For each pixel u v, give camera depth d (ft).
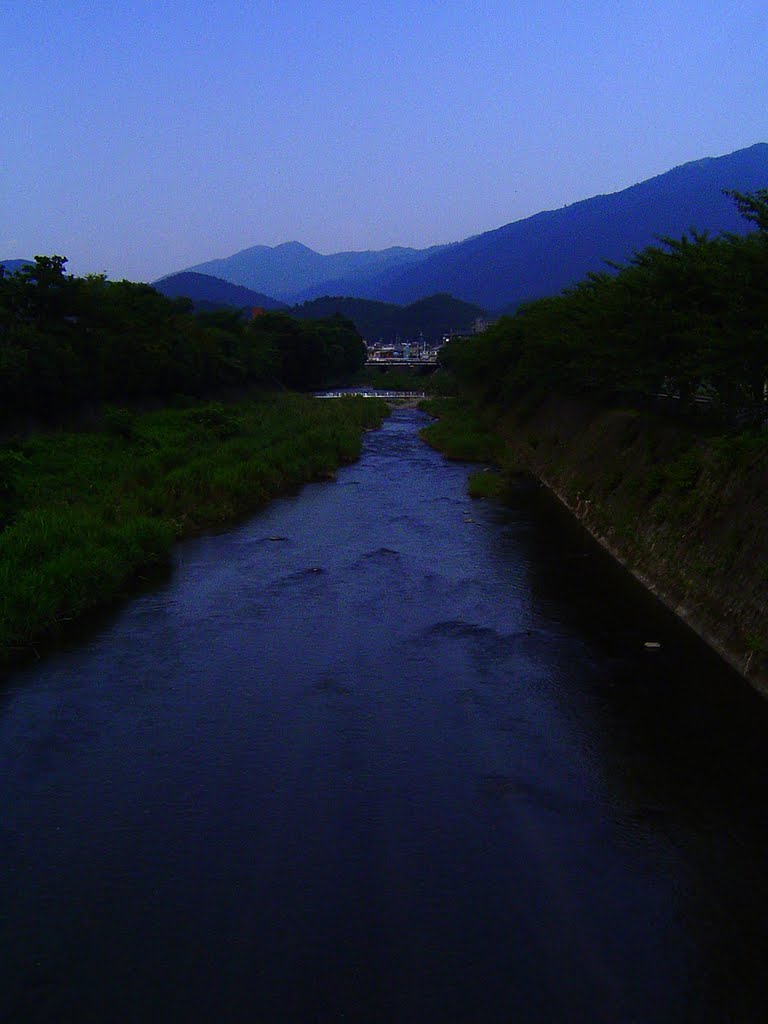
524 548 71.67
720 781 34.30
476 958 24.76
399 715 40.37
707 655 46.37
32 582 51.75
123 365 142.92
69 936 25.71
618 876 28.48
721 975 24.18
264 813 32.17
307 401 205.77
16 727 39.06
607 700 41.55
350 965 24.50
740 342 49.70
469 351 190.80
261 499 93.76
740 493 50.65
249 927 26.05
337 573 64.03
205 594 58.75
